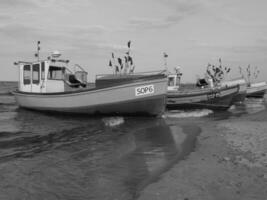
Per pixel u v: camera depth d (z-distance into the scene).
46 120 13.65
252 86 41.19
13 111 16.58
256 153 7.38
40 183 5.35
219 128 12.05
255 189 4.84
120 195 4.77
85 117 13.97
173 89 22.38
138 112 13.65
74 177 5.69
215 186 4.97
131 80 12.87
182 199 4.45
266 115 18.66
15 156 7.30
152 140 9.30
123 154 7.44
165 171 5.86
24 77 16.38
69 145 8.65
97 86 13.51
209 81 24.56
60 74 15.61
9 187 5.14
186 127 12.22
